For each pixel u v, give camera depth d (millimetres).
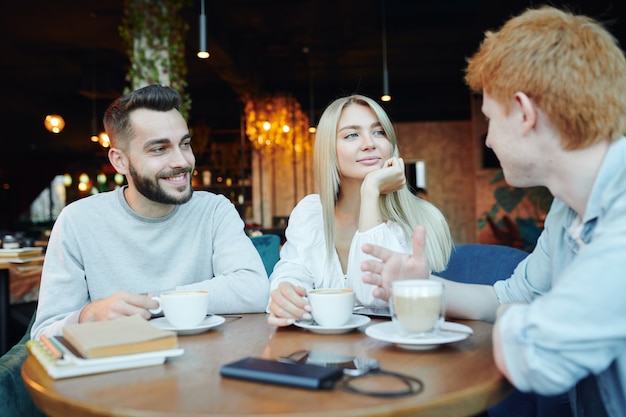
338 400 796
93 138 9156
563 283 894
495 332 921
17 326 4195
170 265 1698
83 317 1329
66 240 1620
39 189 16625
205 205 1789
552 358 866
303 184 10625
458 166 10750
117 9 6688
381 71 9758
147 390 864
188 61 8625
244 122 10570
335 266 1763
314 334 1240
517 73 990
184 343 1173
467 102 10484
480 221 9953
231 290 1534
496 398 874
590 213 1014
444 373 920
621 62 988
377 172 1549
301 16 7141
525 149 1029
